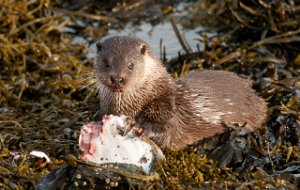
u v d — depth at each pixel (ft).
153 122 71.05
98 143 64.34
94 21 113.70
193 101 74.18
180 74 90.48
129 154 64.28
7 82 89.25
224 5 105.91
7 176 65.00
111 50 71.41
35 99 86.89
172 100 72.08
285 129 73.87
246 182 63.26
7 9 101.24
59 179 62.08
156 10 114.73
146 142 65.26
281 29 98.22
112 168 61.93
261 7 100.89
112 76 69.51
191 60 95.25
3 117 79.92
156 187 62.64
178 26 109.19
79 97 86.22
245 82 79.77
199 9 110.01
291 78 84.28
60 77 89.76
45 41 101.35
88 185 61.82
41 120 79.25
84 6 116.37
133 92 71.05
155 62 72.49
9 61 93.86
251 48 95.66
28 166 67.82
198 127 73.67
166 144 70.79
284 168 68.49
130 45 71.82
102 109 73.51
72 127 77.51
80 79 88.12
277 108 77.97
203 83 76.28
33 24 102.89
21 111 83.35
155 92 71.61
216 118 74.59
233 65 92.27
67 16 111.14
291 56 96.22
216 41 96.07
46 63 94.32
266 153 70.23
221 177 66.18
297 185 64.18
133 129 65.00
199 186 63.82
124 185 61.98
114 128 64.44
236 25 103.04
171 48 101.04
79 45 101.71
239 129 72.64
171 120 71.00
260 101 78.79
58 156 71.10
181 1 116.47
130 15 113.91
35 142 72.69
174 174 65.26
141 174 63.05
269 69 89.97
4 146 70.59
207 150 72.69
